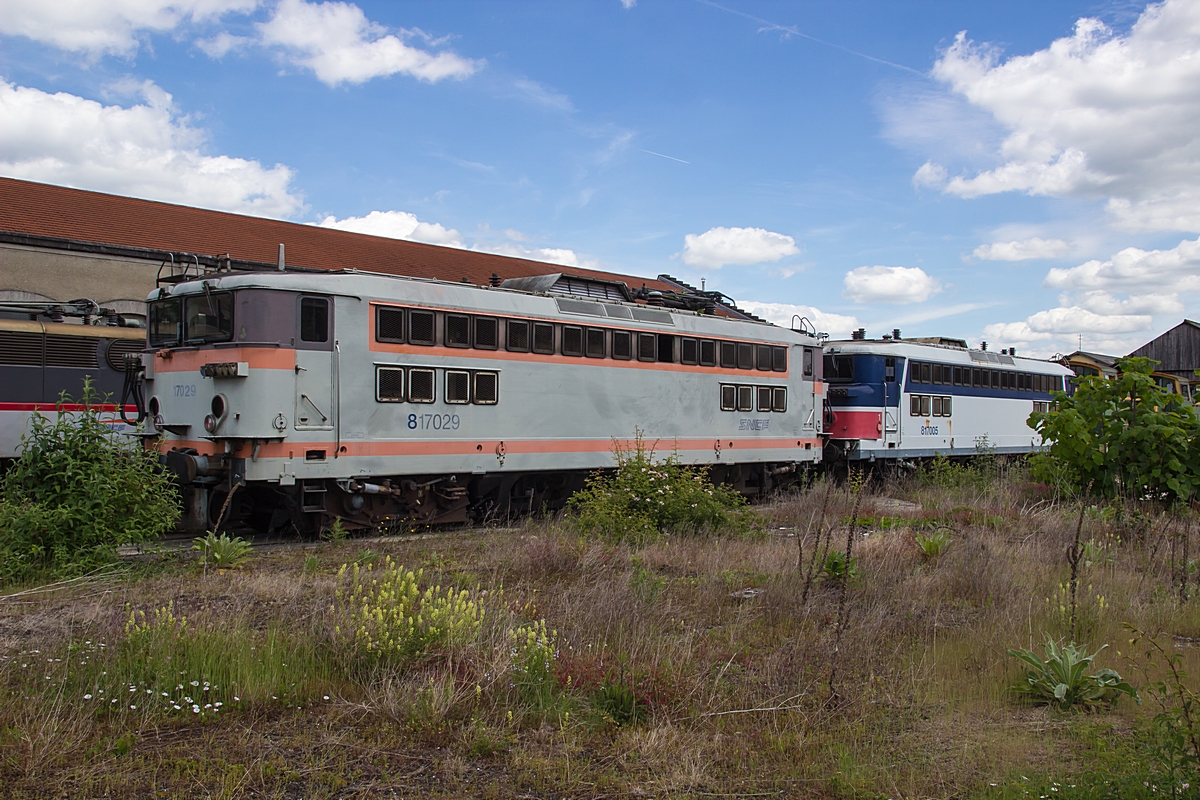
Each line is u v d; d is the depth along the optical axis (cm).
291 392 1111
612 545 1103
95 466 897
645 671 576
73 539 870
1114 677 587
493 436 1324
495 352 1328
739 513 1314
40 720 476
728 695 571
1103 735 520
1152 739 486
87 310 1590
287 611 707
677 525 1230
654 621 725
